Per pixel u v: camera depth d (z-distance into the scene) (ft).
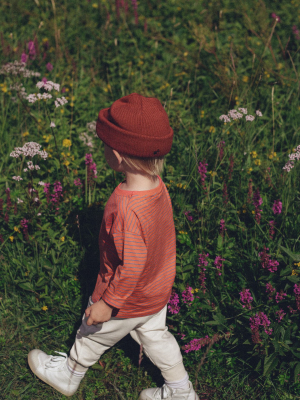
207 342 8.89
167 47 19.16
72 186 11.87
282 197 11.43
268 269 9.50
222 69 15.85
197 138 14.23
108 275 7.26
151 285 7.20
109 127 6.29
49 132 14.02
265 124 14.52
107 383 8.99
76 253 10.69
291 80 16.57
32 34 20.04
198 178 11.75
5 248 10.71
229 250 10.39
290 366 8.72
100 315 6.90
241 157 12.75
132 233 6.34
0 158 13.20
